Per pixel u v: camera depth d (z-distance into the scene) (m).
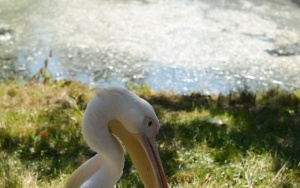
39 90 8.20
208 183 5.28
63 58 11.88
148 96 8.12
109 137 3.35
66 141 6.14
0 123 6.56
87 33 13.66
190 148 6.04
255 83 10.74
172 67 11.51
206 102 7.86
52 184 5.20
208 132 6.45
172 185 5.29
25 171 5.39
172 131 6.53
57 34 13.51
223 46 12.86
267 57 12.18
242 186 5.23
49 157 5.83
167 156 5.84
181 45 12.91
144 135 3.30
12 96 7.85
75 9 15.74
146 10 15.79
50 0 16.55
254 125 6.80
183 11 15.69
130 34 13.66
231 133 6.51
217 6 16.17
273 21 14.77
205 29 14.09
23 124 6.63
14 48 12.40
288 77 11.13
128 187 5.23
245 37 13.48
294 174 5.48
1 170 5.38
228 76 11.09
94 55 12.09
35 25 14.16
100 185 3.35
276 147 6.10
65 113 7.05
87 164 3.51
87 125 3.33
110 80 10.73
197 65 11.66
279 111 7.38
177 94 8.41
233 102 7.83
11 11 15.27
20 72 11.02
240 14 15.38
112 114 3.32
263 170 5.54
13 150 5.95
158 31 13.92
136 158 3.41
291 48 12.75
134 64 11.64
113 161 3.36
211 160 5.73
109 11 15.63
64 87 8.48
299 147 6.11
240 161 5.76
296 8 16.05
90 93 7.98
